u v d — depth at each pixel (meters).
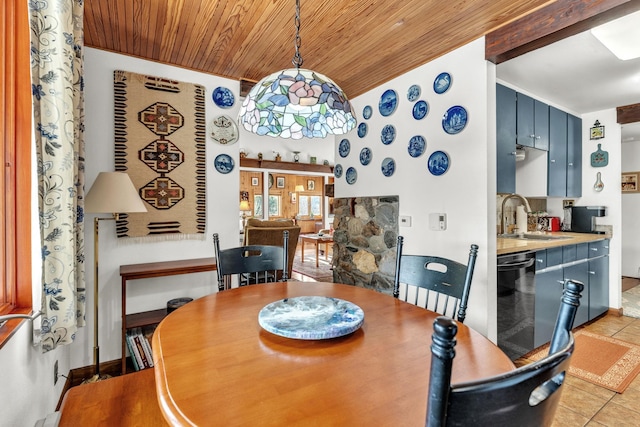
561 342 0.68
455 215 2.20
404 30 2.02
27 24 1.31
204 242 2.65
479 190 2.06
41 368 1.38
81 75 1.67
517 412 0.46
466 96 2.15
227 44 2.21
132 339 2.18
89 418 1.06
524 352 2.31
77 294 1.65
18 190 1.29
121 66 2.33
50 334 1.30
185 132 2.56
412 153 2.52
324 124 1.86
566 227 3.60
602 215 3.28
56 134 1.31
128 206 1.91
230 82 2.78
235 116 2.81
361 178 3.04
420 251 2.45
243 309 1.32
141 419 1.06
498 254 2.12
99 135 2.24
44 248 1.28
